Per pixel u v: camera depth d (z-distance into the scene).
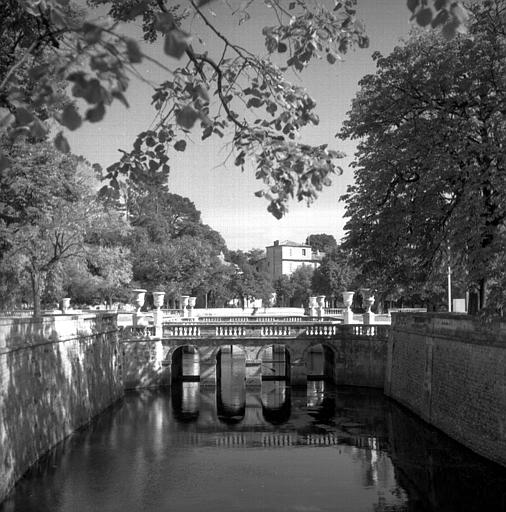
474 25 25.31
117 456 25.88
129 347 45.22
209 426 32.25
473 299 28.80
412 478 22.62
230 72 9.59
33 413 24.48
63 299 52.31
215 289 88.12
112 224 43.97
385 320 56.41
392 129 30.23
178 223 94.50
